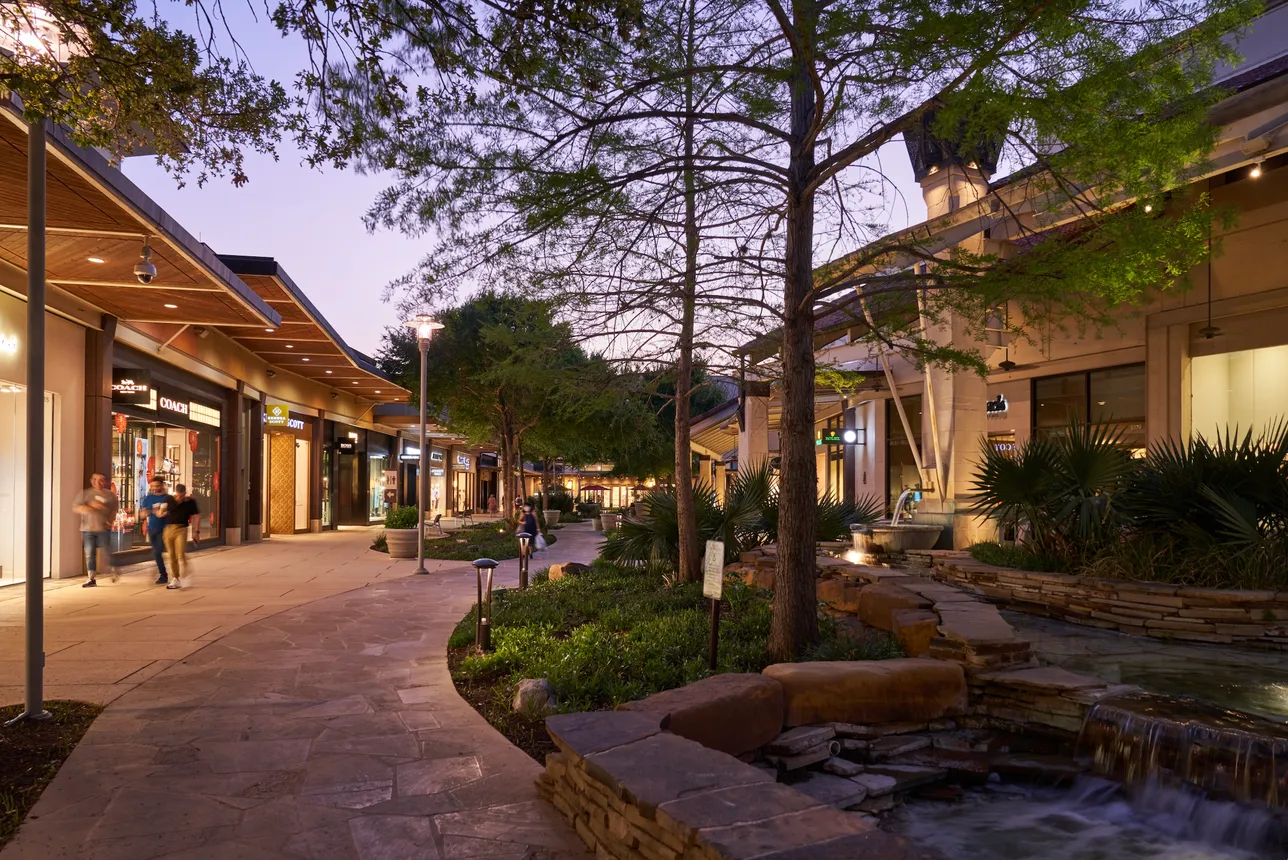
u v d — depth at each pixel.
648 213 7.06
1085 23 4.75
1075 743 5.29
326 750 5.17
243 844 3.83
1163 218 5.66
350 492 34.72
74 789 4.49
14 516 12.80
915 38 4.54
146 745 5.24
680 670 6.44
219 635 8.95
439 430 39.00
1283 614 7.46
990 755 5.22
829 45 4.84
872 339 7.40
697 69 5.50
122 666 7.42
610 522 31.41
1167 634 8.00
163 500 13.05
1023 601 9.68
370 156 5.87
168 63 5.96
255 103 6.46
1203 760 4.43
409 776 4.72
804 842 2.68
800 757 4.93
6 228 9.64
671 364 10.39
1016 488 10.27
